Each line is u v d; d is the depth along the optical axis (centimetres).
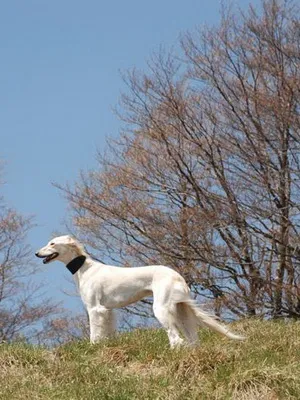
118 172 2103
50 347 1124
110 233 2073
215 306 1925
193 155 2092
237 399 934
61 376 1005
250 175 2077
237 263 2000
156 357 1066
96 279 1189
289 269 2016
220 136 2095
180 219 2009
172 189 2092
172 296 1127
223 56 2147
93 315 1183
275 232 2014
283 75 2097
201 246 2005
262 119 2094
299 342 1086
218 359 1017
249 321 1323
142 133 2106
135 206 2045
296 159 2092
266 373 963
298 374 966
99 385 970
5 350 1081
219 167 2081
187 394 946
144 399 938
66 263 1218
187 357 1023
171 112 2094
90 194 2456
